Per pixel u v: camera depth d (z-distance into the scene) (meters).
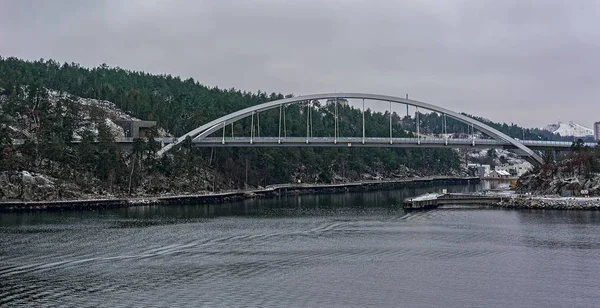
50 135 157.12
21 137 164.12
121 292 63.50
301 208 148.00
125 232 101.75
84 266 75.31
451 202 150.25
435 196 154.00
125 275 70.75
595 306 58.81
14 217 121.88
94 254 82.50
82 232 101.38
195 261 78.50
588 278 68.81
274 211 139.75
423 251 84.69
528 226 108.06
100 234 99.38
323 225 112.81
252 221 118.81
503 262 77.12
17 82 196.00
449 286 65.75
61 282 67.50
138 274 71.31
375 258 80.25
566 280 68.06
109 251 84.69
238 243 91.94
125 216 125.44
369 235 99.81
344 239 95.69
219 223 115.12
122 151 165.12
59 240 93.19
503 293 63.09
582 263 76.12
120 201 146.62
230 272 72.31
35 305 59.03
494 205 146.75
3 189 138.00
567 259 78.50
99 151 156.62
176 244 90.50
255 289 64.69
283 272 72.31
